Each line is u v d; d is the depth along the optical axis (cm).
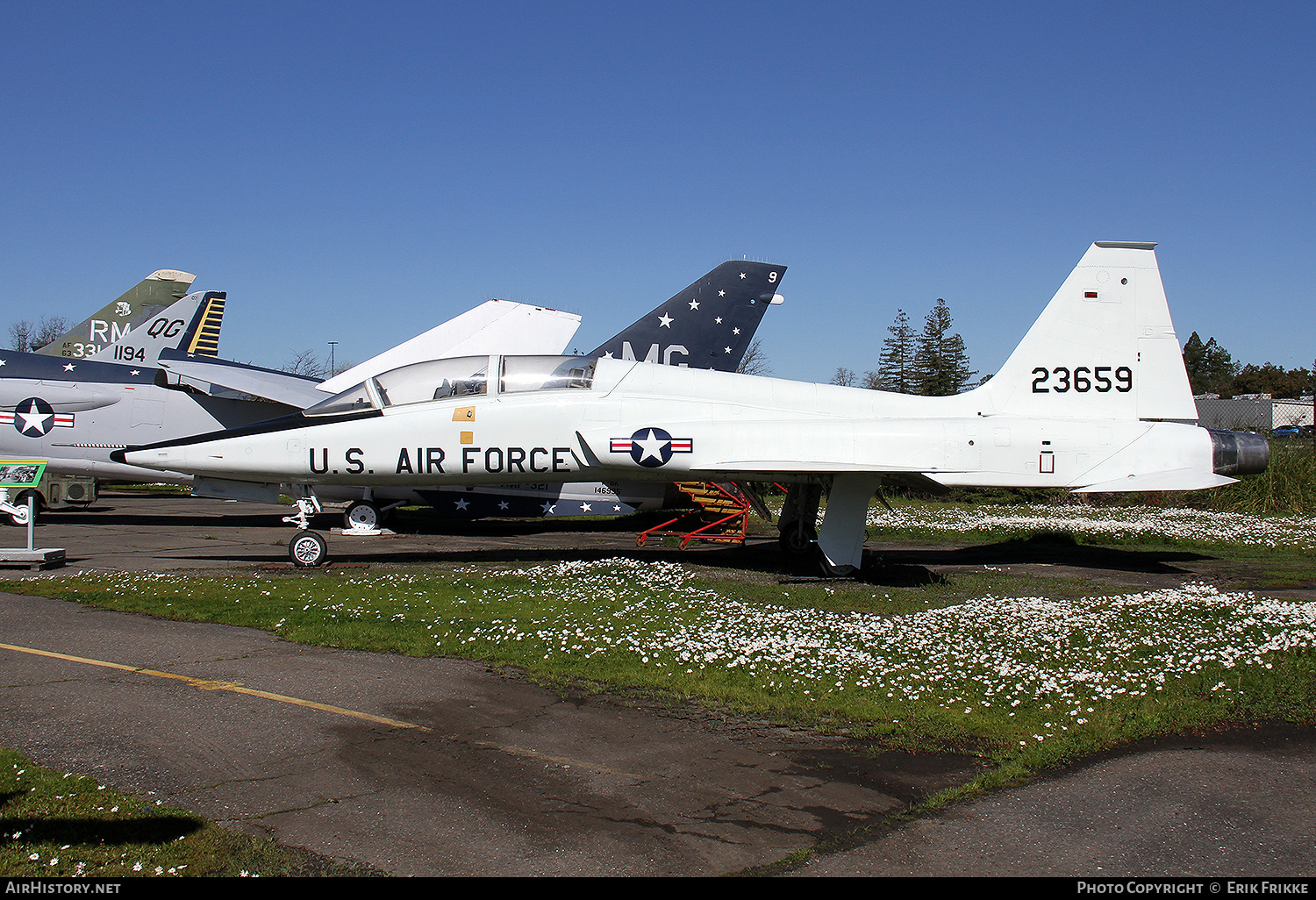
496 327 1900
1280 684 683
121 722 556
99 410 1836
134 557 1314
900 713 603
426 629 812
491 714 591
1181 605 980
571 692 642
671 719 589
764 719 592
